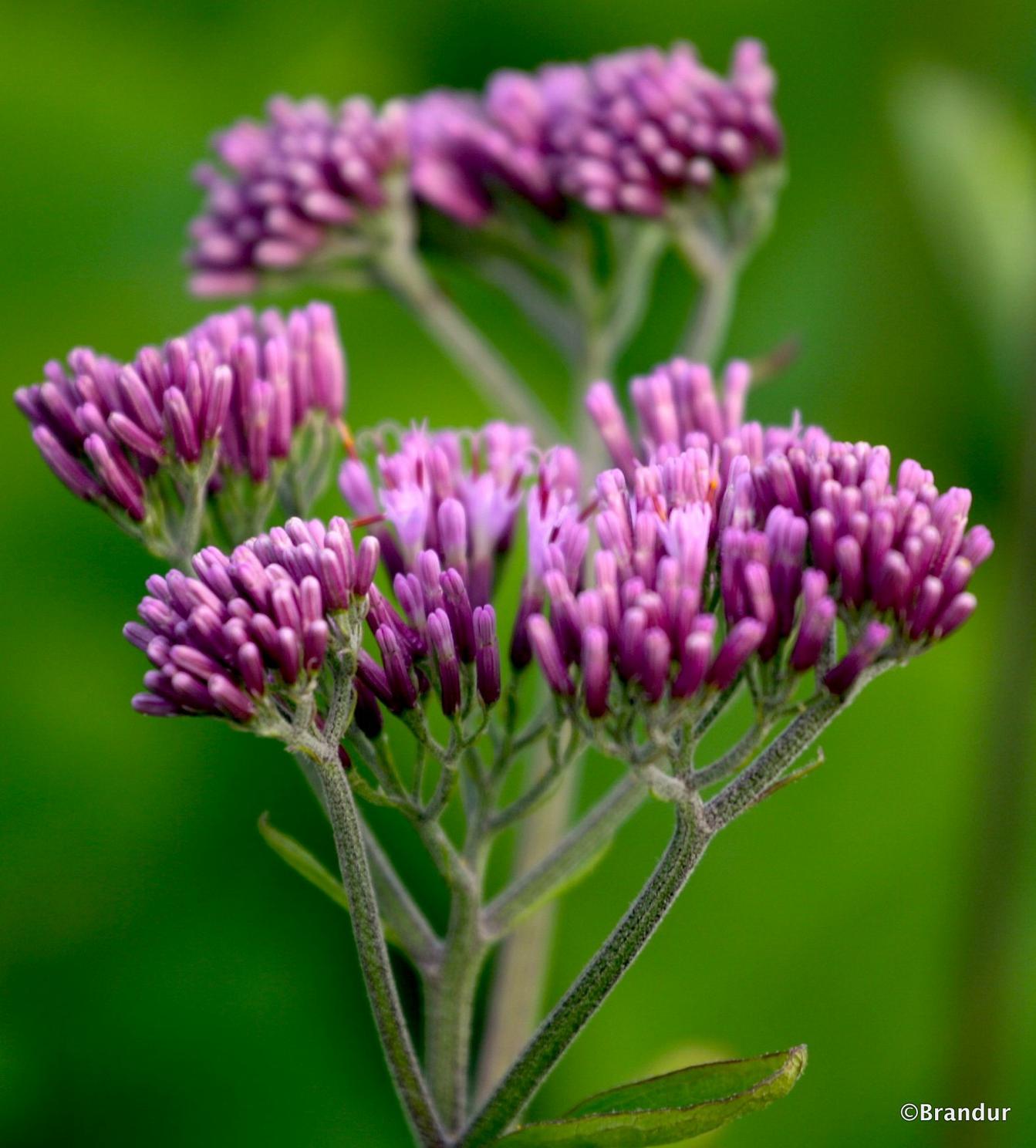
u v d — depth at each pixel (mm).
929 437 429
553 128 370
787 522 292
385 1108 357
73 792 370
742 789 293
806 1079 376
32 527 391
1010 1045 368
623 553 294
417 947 308
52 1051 357
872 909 383
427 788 372
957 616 292
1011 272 378
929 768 391
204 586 291
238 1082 357
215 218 372
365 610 293
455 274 429
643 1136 294
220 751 370
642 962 380
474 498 310
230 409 316
